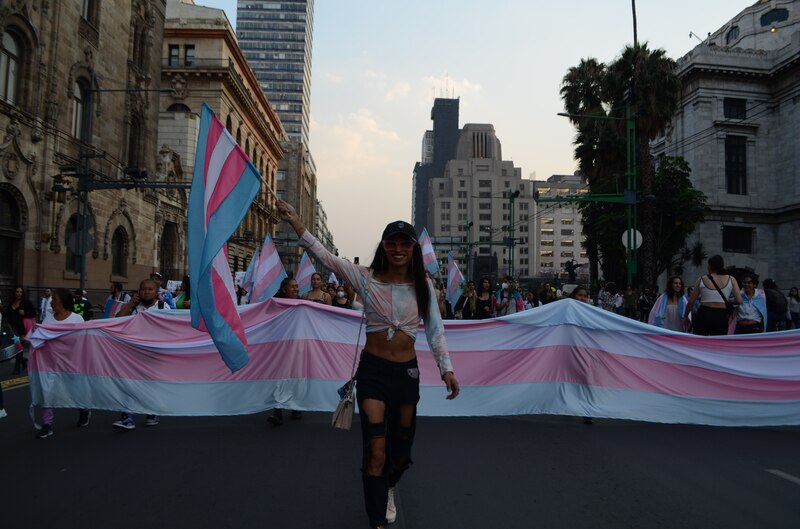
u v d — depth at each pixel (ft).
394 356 11.41
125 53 91.61
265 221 212.02
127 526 12.47
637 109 94.38
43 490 14.80
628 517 13.10
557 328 24.41
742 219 140.56
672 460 17.90
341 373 23.67
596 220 116.47
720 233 139.33
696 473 16.52
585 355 23.90
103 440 20.27
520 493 14.73
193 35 154.71
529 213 486.38
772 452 18.97
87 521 12.75
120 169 88.84
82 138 79.25
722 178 140.46
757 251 140.36
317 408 23.29
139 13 97.55
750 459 18.08
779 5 176.86
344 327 24.08
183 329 23.25
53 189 65.77
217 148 15.96
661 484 15.48
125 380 22.27
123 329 22.74
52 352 21.93
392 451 11.96
